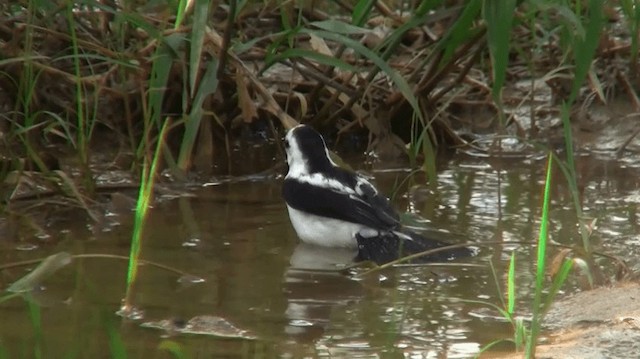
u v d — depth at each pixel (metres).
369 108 13.81
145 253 10.28
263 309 8.87
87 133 13.25
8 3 12.81
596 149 14.17
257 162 13.43
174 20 12.99
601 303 8.78
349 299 9.16
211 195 12.28
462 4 12.33
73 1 11.67
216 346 7.95
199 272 9.79
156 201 11.97
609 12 14.80
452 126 14.71
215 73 12.16
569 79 14.75
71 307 8.76
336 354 7.77
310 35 13.25
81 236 10.70
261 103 13.39
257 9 13.87
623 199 12.16
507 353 7.74
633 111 14.54
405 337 8.18
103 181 12.27
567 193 12.43
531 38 15.15
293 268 10.01
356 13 12.31
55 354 7.70
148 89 12.65
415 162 13.25
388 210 10.75
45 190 11.58
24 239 10.53
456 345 7.98
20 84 12.09
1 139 11.73
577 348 7.65
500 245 10.56
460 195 12.31
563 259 9.46
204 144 13.02
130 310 8.73
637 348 7.62
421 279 9.73
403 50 14.90
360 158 13.77
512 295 8.02
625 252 10.26
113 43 13.02
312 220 10.68
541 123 14.58
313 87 14.05
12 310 8.66
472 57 13.41
